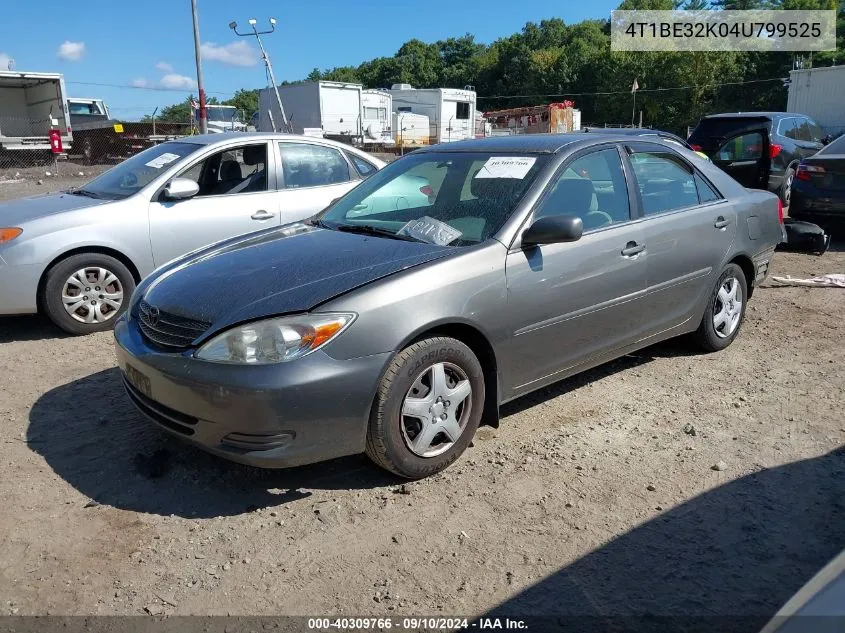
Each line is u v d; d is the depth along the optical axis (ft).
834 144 30.60
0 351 17.83
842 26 186.70
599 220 13.60
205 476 11.53
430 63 348.59
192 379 10.12
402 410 10.78
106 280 19.19
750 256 17.16
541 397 14.74
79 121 100.94
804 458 12.05
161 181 20.20
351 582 9.02
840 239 32.58
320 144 23.45
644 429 13.21
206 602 8.66
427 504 10.75
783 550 9.59
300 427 10.04
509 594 8.79
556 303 12.57
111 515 10.46
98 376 15.94
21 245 17.99
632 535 9.95
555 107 134.51
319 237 13.21
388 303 10.53
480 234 12.20
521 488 11.18
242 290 10.95
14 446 12.52
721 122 40.42
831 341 18.16
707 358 16.96
